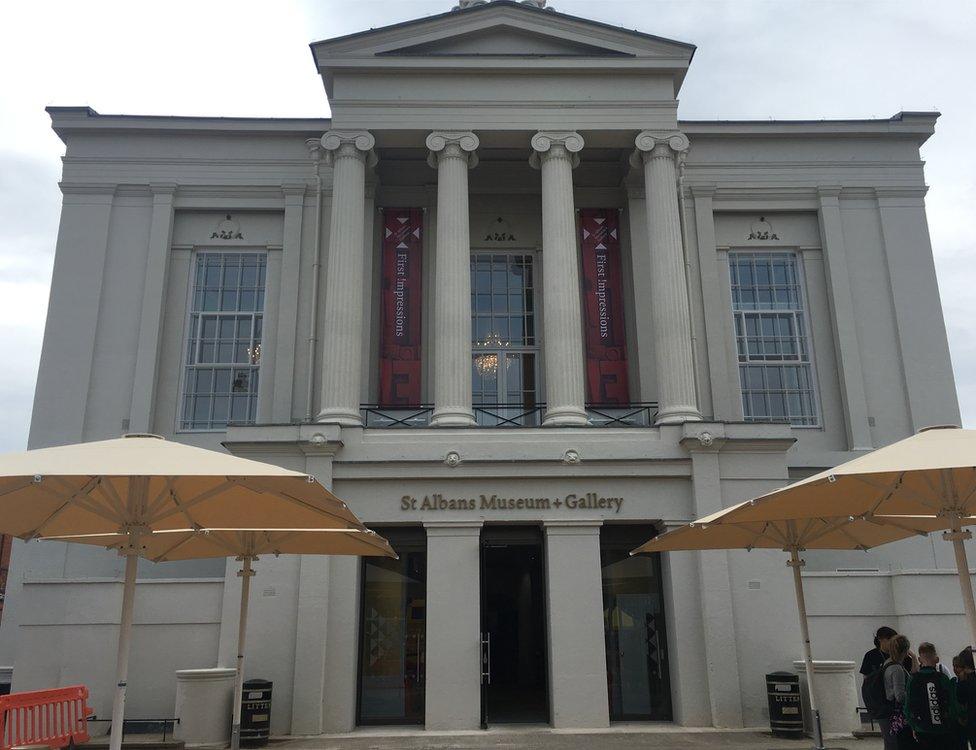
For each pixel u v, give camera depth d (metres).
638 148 18.75
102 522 9.73
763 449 16.48
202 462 7.65
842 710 14.21
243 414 20.06
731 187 21.55
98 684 15.27
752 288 21.42
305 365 19.84
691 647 15.50
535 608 21.16
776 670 15.38
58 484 7.96
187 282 20.77
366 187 20.75
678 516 16.23
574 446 16.48
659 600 16.42
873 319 20.89
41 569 18.34
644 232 20.84
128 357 19.94
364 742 13.90
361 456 16.28
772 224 21.72
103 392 19.70
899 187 21.70
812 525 11.45
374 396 19.98
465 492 16.19
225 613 15.41
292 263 20.45
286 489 8.17
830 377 20.75
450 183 18.47
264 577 15.56
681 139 18.84
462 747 13.21
